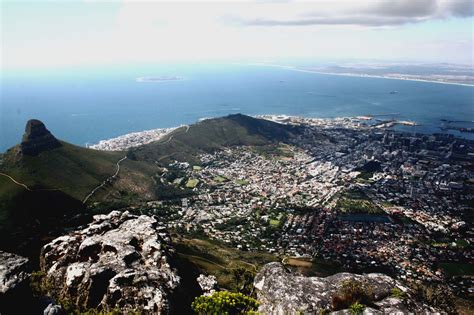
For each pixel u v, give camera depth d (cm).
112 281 2670
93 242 3412
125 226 4012
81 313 2566
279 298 2102
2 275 1925
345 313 1811
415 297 2020
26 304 1934
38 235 9856
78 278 2847
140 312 2434
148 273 2786
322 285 2138
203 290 3145
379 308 1845
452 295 8894
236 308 2323
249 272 5784
